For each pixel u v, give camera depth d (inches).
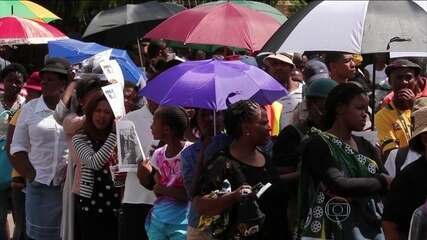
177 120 294.5
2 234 416.5
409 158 283.9
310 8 272.5
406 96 316.5
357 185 242.8
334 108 253.1
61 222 358.0
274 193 260.2
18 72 439.2
